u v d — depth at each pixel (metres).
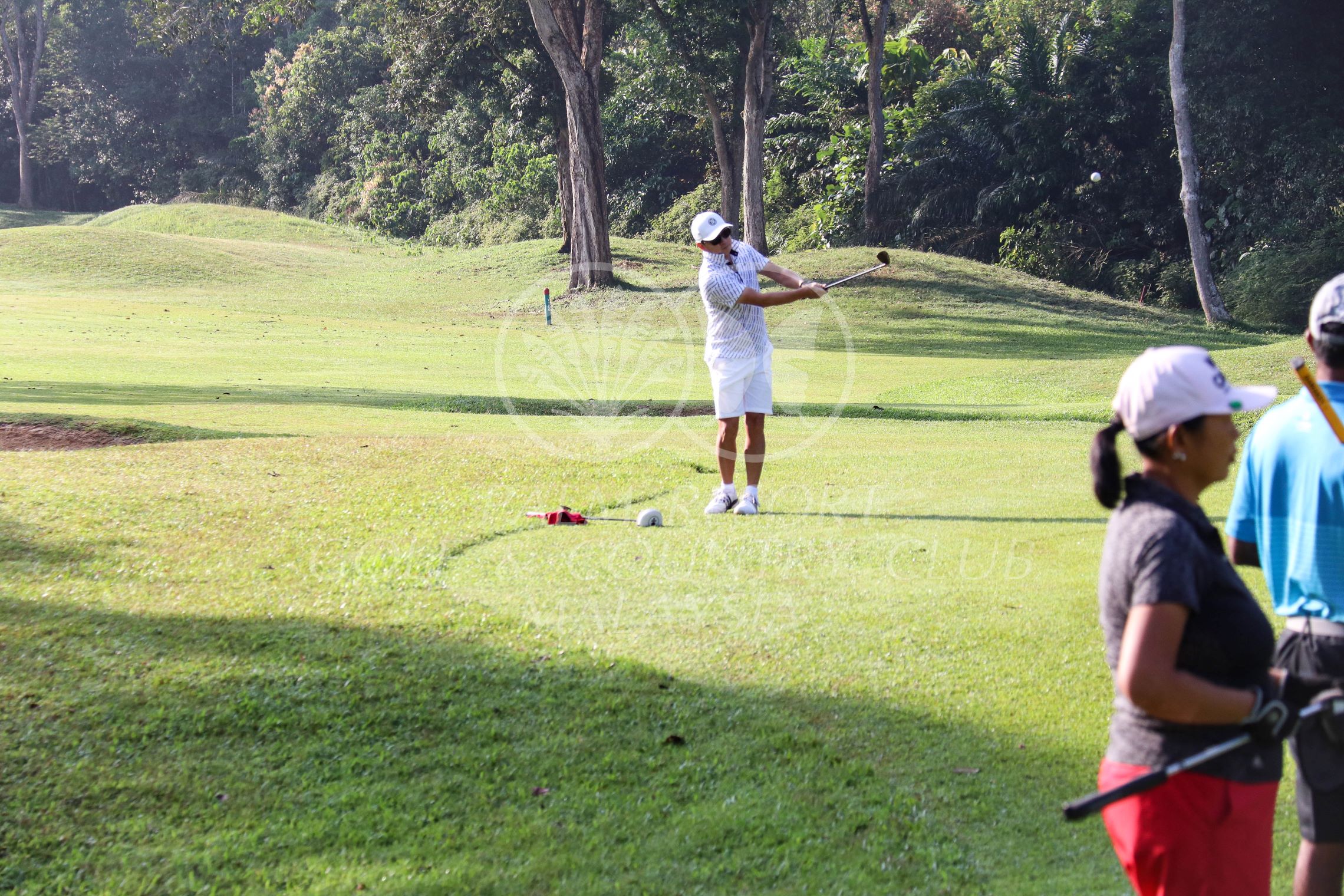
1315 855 2.83
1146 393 2.37
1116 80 38.38
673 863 3.28
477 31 36.44
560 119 39.31
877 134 40.72
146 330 25.17
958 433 11.46
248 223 55.97
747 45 37.88
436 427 11.55
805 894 3.12
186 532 6.70
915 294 33.94
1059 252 38.94
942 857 3.28
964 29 49.66
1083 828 3.44
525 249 45.91
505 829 3.46
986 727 4.08
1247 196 36.62
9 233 44.53
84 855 3.32
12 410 11.91
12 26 70.94
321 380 16.94
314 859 3.31
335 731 4.07
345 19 64.56
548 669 4.61
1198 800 2.32
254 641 4.85
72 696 4.25
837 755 3.88
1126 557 2.31
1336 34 35.12
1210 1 36.06
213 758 3.87
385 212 60.25
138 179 72.31
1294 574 2.94
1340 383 2.92
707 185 51.81
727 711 4.23
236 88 72.12
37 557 6.04
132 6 66.88
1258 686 2.34
